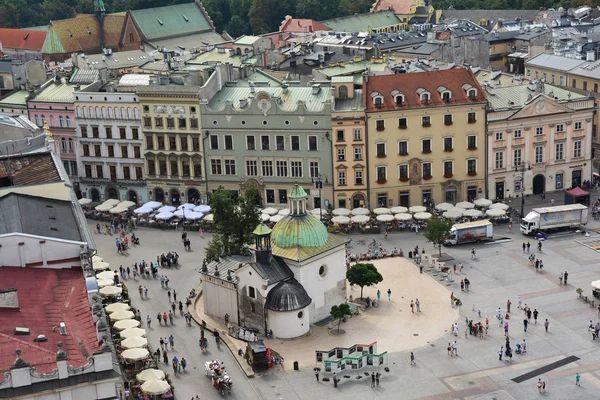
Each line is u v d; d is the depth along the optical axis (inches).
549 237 7564.0
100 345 3444.9
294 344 5777.6
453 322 6018.7
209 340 5930.1
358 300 6392.7
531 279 6678.2
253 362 5423.2
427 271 6904.5
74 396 3169.3
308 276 5969.5
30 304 3841.0
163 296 6692.9
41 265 4266.7
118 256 7573.8
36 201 4822.8
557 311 6122.1
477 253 7258.9
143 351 5378.9
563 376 5265.8
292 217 6072.8
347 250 7431.1
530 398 5032.0
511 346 5659.5
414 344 5738.2
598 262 6948.8
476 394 5103.3
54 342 3476.9
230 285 6043.3
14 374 3095.5
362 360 5433.1
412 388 5196.9
